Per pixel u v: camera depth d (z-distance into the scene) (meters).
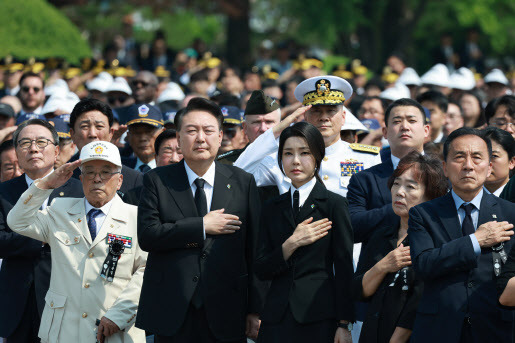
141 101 33.62
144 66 53.53
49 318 17.44
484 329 14.38
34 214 17.39
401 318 15.50
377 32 73.75
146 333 19.19
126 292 17.28
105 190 17.55
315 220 16.38
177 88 35.09
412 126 19.27
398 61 45.16
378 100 30.80
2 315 18.86
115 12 77.56
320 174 20.56
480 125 30.56
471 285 14.50
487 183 18.86
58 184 17.12
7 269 19.11
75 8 76.94
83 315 17.25
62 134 22.33
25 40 46.41
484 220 15.02
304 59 42.56
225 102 29.25
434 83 36.19
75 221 17.62
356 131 24.27
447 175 15.34
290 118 19.38
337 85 20.31
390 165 19.41
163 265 16.33
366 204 19.11
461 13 74.31
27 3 47.22
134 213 17.89
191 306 16.16
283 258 15.99
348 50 76.31
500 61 80.75
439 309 14.61
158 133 23.38
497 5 75.81
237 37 70.88
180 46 90.81
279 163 17.12
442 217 15.17
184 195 16.61
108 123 21.47
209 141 16.62
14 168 22.81
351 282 16.06
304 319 15.79
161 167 17.05
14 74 39.41
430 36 79.25
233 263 16.53
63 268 17.48
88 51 49.47
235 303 16.48
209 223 16.22
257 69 43.62
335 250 16.16
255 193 17.20
